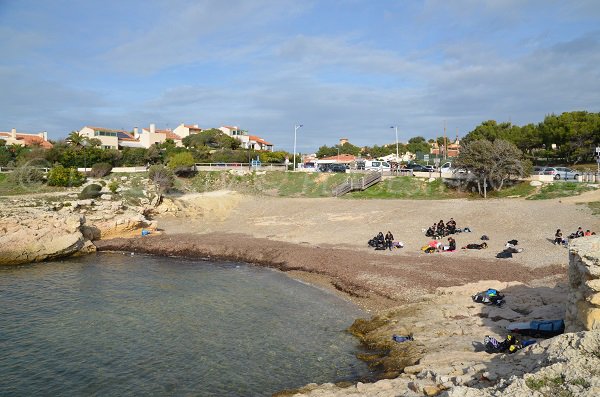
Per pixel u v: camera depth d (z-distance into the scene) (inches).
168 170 3211.1
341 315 1061.1
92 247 1902.1
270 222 2250.2
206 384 733.3
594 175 2504.9
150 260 1745.8
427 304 1032.2
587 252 636.7
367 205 2364.7
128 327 992.2
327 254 1615.4
